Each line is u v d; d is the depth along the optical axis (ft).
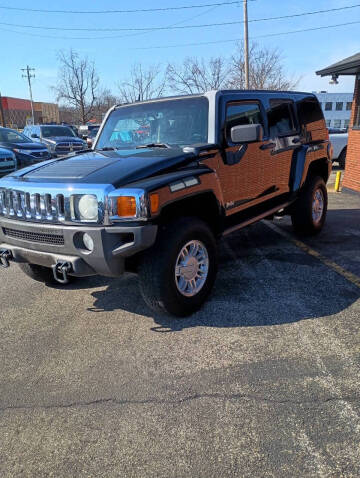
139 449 7.07
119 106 15.38
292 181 17.28
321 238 19.54
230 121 13.28
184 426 7.54
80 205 9.79
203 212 12.59
